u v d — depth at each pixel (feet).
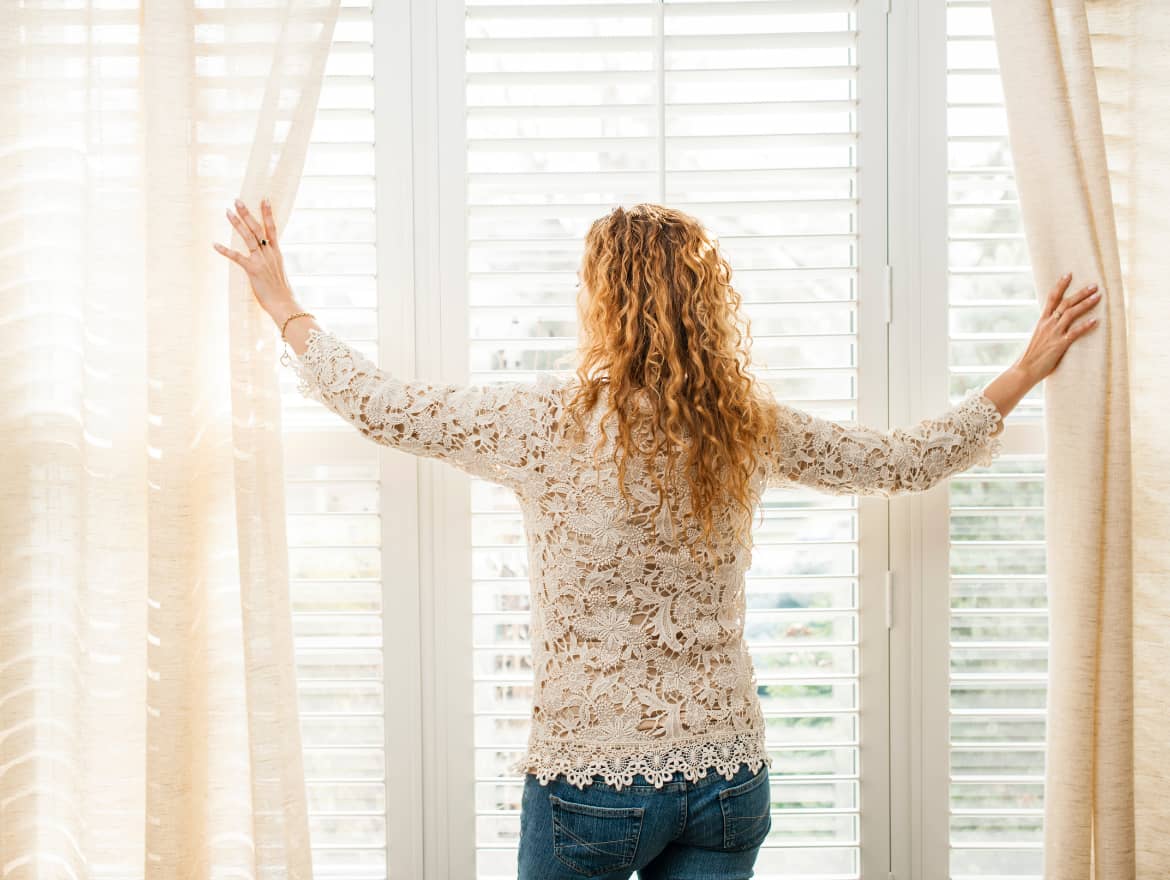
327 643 5.26
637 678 3.84
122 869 4.82
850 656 5.36
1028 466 5.33
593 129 5.24
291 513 5.23
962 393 5.34
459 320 5.20
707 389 3.97
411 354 5.20
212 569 4.81
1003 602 5.36
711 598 3.97
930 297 5.24
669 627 3.87
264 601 4.56
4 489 4.72
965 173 5.23
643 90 5.23
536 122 5.25
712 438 3.91
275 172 4.60
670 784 3.79
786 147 5.21
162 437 4.49
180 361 4.52
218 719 4.85
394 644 5.23
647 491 3.86
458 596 5.24
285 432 5.22
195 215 4.64
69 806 4.84
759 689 5.36
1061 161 4.64
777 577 5.25
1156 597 4.89
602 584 3.85
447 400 4.10
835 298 5.35
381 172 5.16
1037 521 5.33
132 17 4.68
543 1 5.19
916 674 5.29
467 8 5.15
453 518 5.22
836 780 5.30
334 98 5.20
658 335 3.92
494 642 5.29
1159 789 4.90
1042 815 5.26
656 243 4.09
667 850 4.06
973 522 5.34
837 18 5.27
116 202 4.68
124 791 4.81
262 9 4.65
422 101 5.16
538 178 5.19
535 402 4.02
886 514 5.27
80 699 4.68
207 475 4.78
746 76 5.17
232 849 4.87
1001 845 5.30
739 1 5.17
